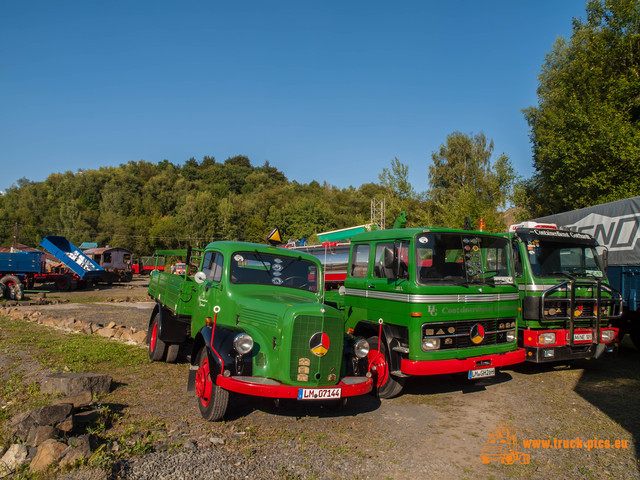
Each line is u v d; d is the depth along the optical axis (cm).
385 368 675
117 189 9100
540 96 2878
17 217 7675
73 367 784
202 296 689
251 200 8681
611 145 1830
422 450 488
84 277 3033
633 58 2130
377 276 732
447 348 642
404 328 653
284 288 654
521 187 2483
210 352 536
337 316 535
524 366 904
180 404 614
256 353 529
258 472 421
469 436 531
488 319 685
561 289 775
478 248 700
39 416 466
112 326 1219
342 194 11719
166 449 459
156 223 7888
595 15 2350
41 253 2889
